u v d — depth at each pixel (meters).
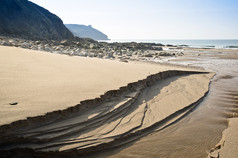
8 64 10.47
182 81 13.14
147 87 9.89
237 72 18.64
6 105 5.11
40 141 4.46
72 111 5.53
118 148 5.16
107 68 12.00
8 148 4.15
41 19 63.09
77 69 10.88
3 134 4.15
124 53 32.62
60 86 7.21
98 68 11.73
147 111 7.18
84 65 12.48
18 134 4.35
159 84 11.21
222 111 8.33
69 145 4.62
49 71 9.77
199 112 8.20
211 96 10.55
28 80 7.73
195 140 5.86
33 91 6.41
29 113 4.82
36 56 14.23
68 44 35.59
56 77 8.62
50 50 23.09
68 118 5.41
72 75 9.24
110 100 6.90
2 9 51.72
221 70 19.75
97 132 5.27
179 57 31.81
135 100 7.68
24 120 4.50
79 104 5.73
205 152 5.28
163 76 12.76
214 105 9.09
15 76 8.15
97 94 6.63
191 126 6.80
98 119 5.72
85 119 5.46
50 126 4.89
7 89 6.34
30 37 50.09
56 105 5.47
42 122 4.85
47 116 4.96
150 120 6.59
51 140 4.58
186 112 7.92
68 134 4.86
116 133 5.41
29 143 4.39
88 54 22.61
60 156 4.43
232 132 6.16
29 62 11.70
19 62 11.34
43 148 4.39
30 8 62.94
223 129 6.63
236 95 10.71
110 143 5.11
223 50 49.78
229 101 9.69
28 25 54.81
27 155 4.28
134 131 5.75
